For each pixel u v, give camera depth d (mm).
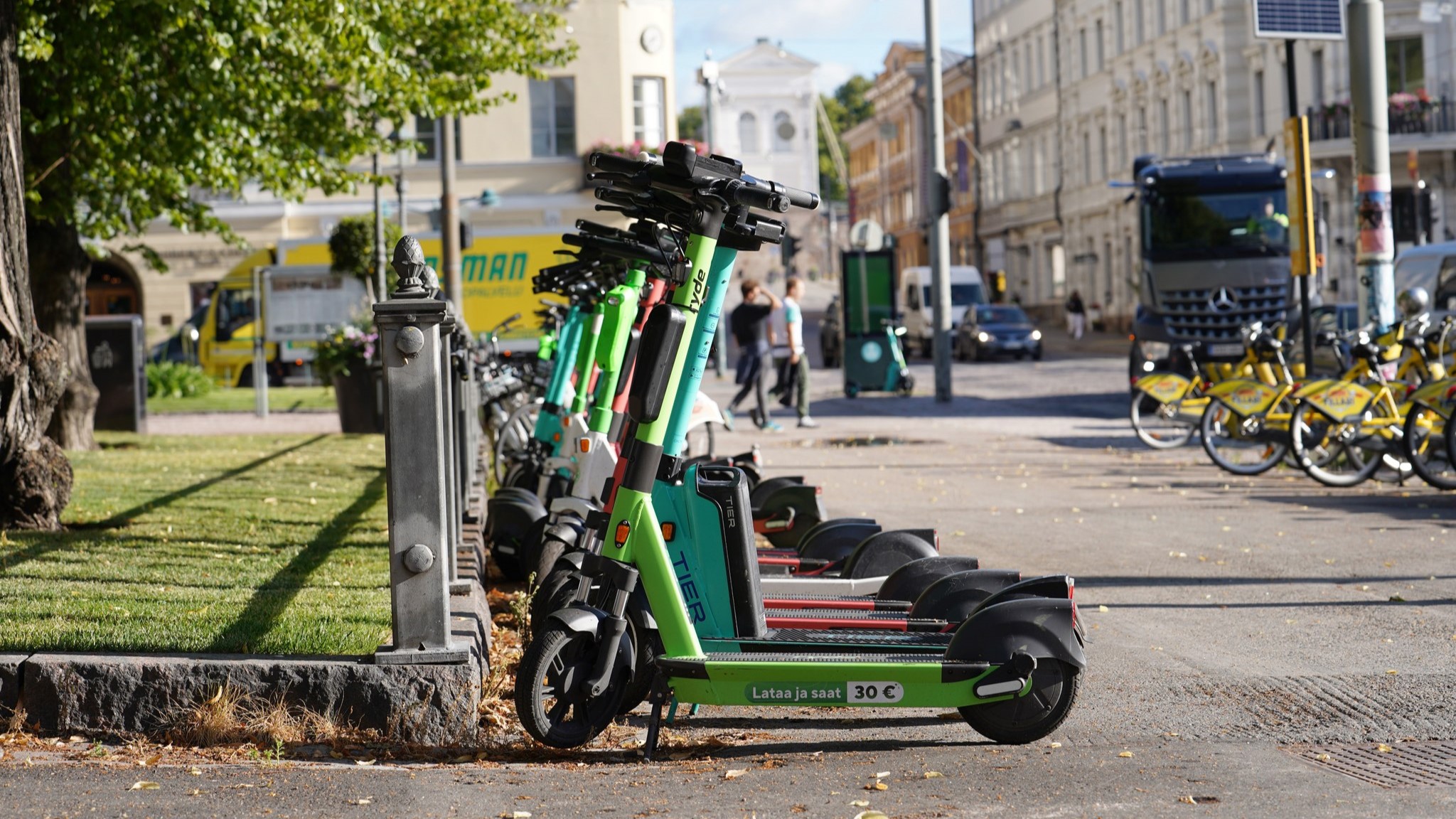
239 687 5484
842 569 7188
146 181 16859
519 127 44875
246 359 38125
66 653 5660
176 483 13055
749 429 21828
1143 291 25578
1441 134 40688
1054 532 11266
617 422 7746
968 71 82438
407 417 5543
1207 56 50562
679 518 5535
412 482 5551
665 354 5309
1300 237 16125
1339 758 5215
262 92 15539
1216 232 25078
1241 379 15203
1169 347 25078
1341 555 9828
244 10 13930
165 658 5539
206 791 4793
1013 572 6109
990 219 77750
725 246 5461
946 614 6027
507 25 18203
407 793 4805
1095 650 7133
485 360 15797
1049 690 5438
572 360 10664
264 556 8570
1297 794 4730
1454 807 4551
